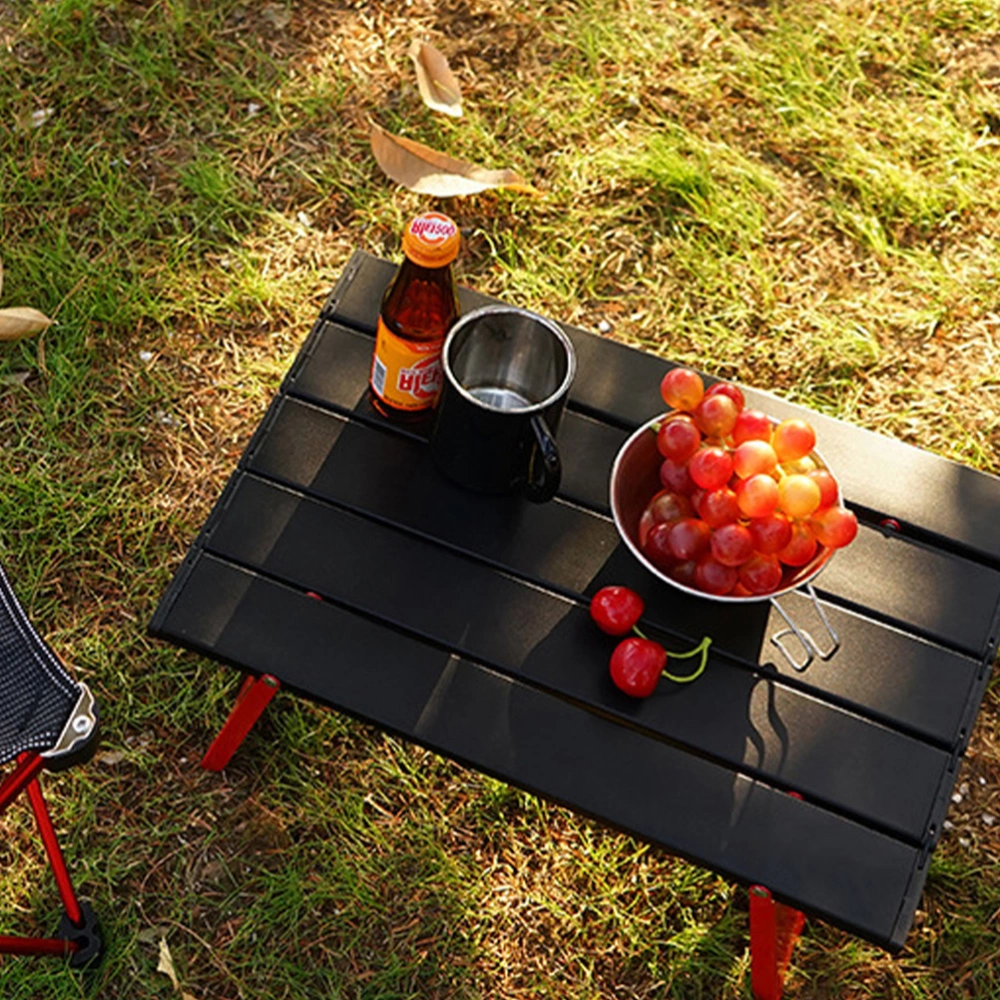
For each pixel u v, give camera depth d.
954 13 3.24
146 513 2.51
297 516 1.85
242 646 1.77
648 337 2.79
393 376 1.84
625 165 2.97
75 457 2.56
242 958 2.12
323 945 2.14
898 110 3.11
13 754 1.59
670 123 3.05
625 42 3.17
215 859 2.19
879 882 1.67
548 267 2.86
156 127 2.98
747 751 1.73
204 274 2.79
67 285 2.73
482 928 2.17
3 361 2.64
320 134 3.00
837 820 1.70
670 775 1.72
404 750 2.30
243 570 1.82
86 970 2.07
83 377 2.64
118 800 2.23
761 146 3.06
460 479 1.86
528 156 3.01
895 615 1.83
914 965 2.16
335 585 1.81
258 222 2.87
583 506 1.90
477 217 2.91
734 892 2.20
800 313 2.83
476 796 2.27
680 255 2.88
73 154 2.91
